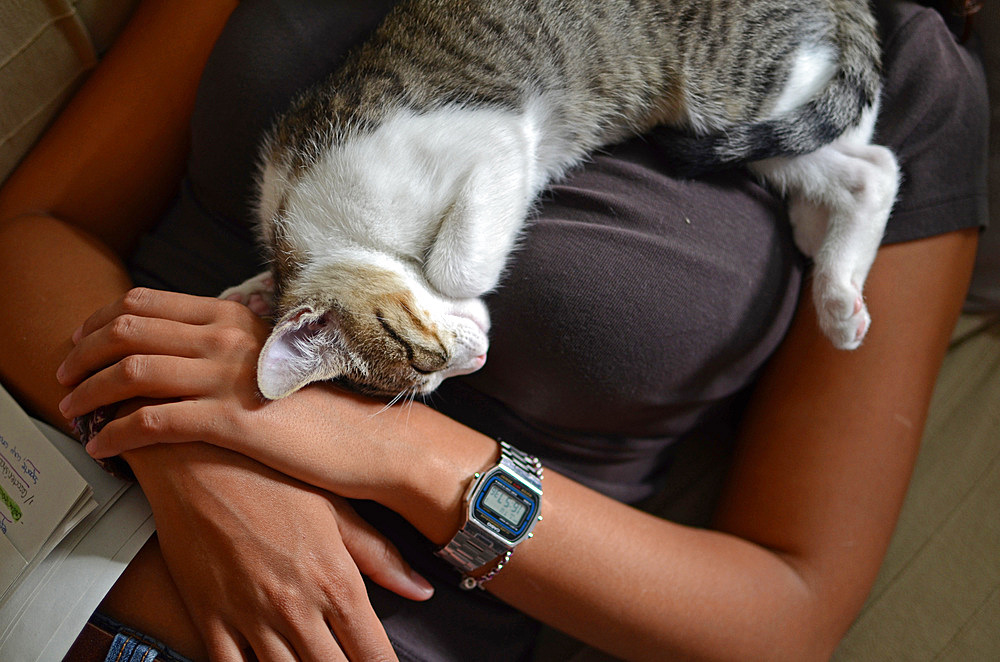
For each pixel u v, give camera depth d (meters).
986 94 0.59
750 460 0.59
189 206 0.63
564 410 0.56
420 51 0.62
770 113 0.61
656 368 0.55
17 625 0.50
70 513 0.51
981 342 0.62
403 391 0.58
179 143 0.64
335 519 0.52
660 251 0.54
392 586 0.54
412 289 0.61
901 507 0.57
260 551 0.50
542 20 0.62
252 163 0.61
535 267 0.55
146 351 0.52
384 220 0.61
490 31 0.62
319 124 0.61
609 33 0.62
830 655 0.55
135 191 0.64
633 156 0.59
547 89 0.62
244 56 0.59
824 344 0.57
